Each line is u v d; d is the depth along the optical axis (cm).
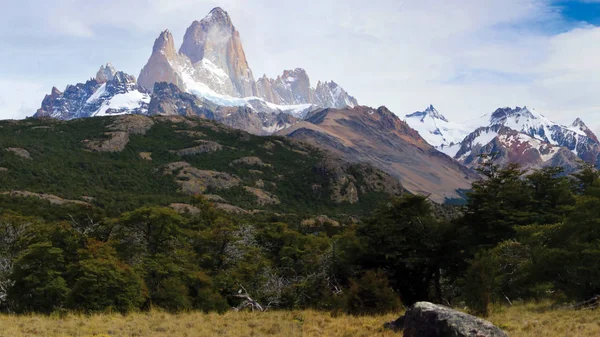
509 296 4609
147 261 5072
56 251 4431
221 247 6100
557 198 6203
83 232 5738
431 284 5831
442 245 5372
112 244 5622
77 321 3431
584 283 3894
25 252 4762
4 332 2966
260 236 7812
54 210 10444
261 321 3506
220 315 3938
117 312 3916
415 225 5500
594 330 2744
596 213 4225
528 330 2859
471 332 2159
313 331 3067
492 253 4375
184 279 4891
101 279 4066
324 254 5850
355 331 3008
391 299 4022
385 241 5419
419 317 2334
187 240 6306
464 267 5247
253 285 5334
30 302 4278
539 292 4378
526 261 4591
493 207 5519
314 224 13338
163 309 4231
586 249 3934
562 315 3322
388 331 2844
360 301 3994
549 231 4503
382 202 6112
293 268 6372
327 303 4466
